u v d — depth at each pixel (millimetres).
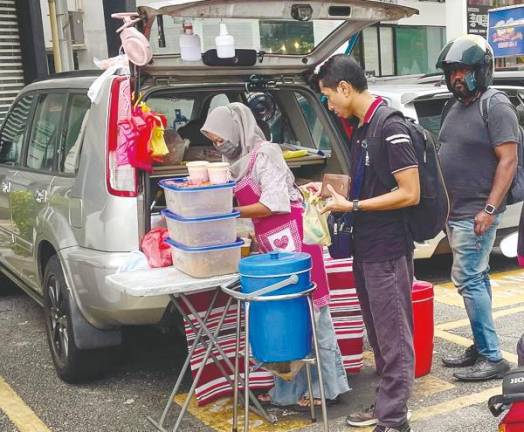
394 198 3332
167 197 3766
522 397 2369
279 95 5309
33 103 5480
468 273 4309
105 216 3984
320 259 3891
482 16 12922
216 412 4113
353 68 3445
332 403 4133
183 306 3936
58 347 4652
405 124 3389
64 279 4438
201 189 3525
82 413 4207
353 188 3531
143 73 4062
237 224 4406
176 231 3680
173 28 4242
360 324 4289
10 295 6926
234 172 3855
